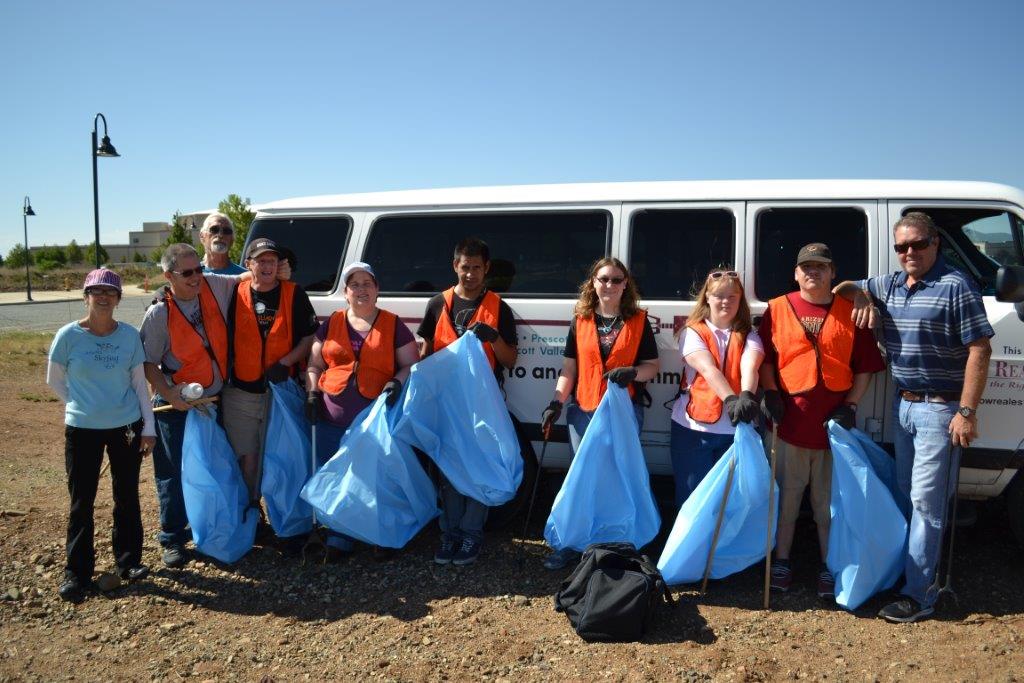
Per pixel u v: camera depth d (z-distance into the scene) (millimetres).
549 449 4738
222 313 4539
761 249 4410
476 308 4426
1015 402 3990
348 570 4379
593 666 3311
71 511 4070
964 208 4230
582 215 4691
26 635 3705
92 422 4039
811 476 4062
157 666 3395
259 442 4633
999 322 4008
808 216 4383
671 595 3865
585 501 4059
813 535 4859
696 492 3896
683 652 3406
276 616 3877
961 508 4281
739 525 3877
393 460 4250
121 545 4266
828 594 3900
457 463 4297
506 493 4250
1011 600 3908
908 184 4355
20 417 8430
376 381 4449
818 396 3893
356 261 5051
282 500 4469
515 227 4812
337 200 5203
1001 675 3164
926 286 3672
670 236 4555
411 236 5000
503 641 3557
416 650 3494
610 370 4156
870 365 3918
